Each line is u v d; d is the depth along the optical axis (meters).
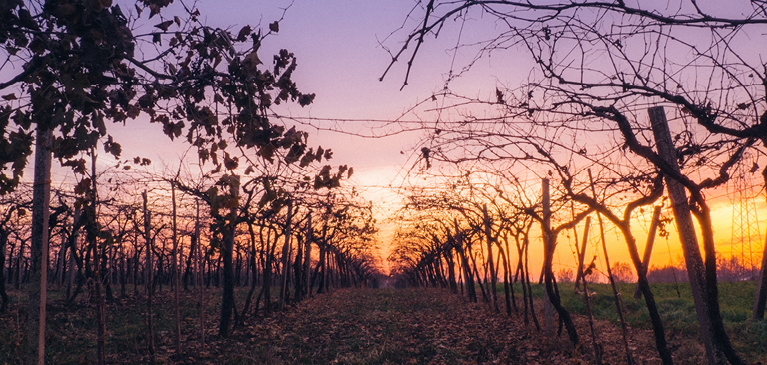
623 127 4.25
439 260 40.97
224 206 3.43
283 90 3.82
